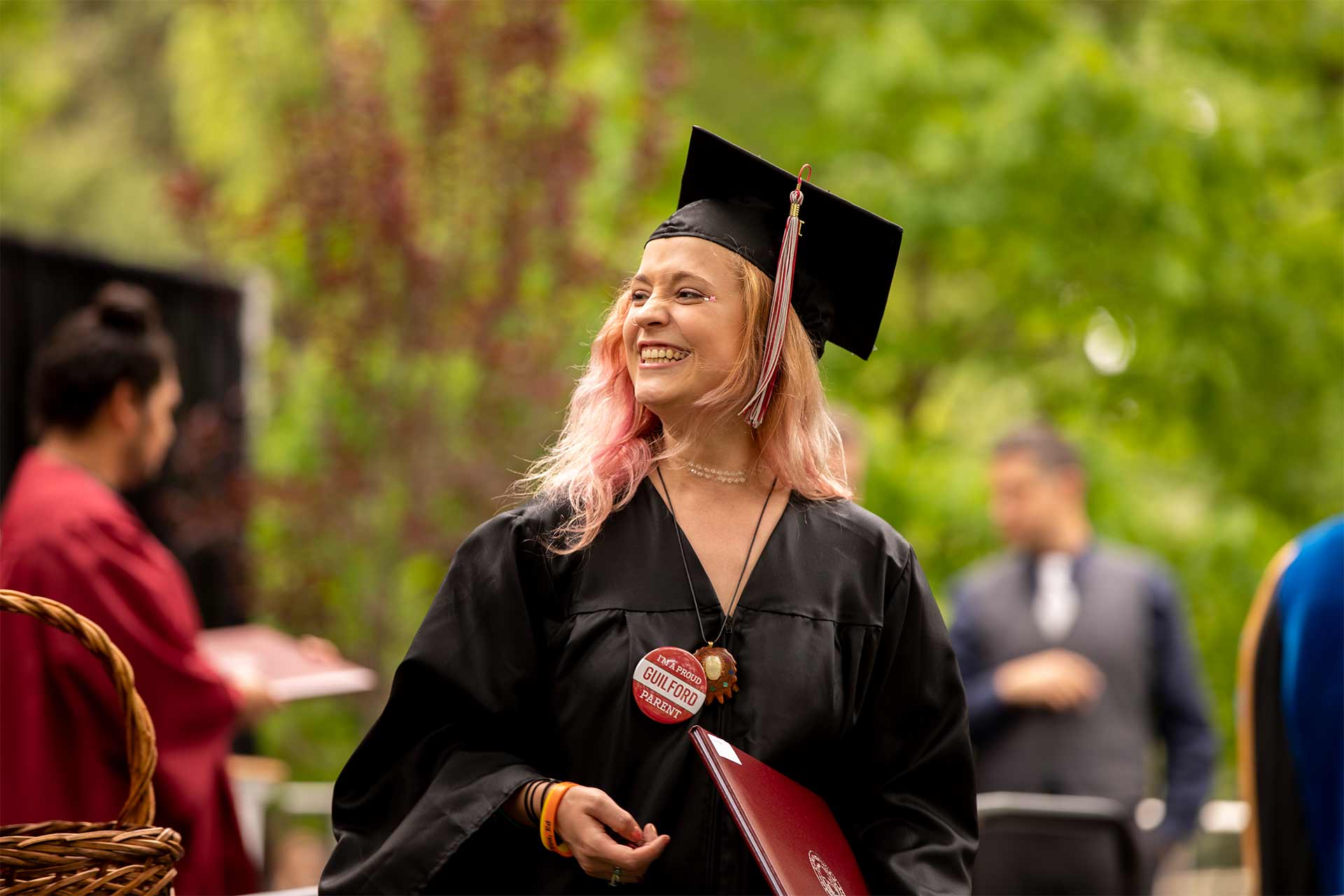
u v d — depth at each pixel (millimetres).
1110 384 15359
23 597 3783
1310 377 14938
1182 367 14719
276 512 10461
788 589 3422
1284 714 6090
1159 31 14992
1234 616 14398
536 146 10008
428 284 9883
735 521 3518
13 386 10047
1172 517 15750
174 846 3684
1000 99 13727
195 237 12898
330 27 10711
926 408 16875
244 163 12031
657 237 3609
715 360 3471
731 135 15492
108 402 6633
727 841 3223
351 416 10258
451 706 3406
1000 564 8219
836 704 3375
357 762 3451
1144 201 13680
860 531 3600
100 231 23828
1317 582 6035
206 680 6410
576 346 10414
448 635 3416
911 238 14086
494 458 10172
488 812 3232
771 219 3637
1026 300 15391
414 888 3221
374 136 9867
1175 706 7844
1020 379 16125
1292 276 14938
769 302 3562
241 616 11234
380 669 10305
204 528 10445
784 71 15211
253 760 9117
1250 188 14508
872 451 13820
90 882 3484
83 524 6270
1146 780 7715
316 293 10125
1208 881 8977
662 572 3396
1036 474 8016
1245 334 14828
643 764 3260
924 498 13711
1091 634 7770
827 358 14789
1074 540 8070
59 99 25453
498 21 10055
